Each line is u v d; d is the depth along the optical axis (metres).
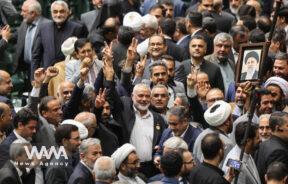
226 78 39.75
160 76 37.22
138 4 45.50
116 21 41.38
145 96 35.88
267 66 38.56
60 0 44.06
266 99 35.88
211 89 36.56
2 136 34.22
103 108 35.22
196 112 36.50
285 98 36.22
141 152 35.78
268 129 34.31
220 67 39.81
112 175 31.89
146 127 35.91
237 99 36.19
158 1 45.59
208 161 31.58
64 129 32.94
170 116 35.09
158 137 35.88
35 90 35.19
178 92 37.78
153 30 41.22
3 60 42.59
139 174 33.97
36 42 41.59
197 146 34.28
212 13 44.62
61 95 35.97
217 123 34.44
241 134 32.84
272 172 30.36
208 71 39.12
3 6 44.28
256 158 33.28
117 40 40.19
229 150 33.91
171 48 40.75
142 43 39.31
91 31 42.56
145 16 41.28
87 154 32.34
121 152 33.16
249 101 35.81
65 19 41.59
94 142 32.41
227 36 39.75
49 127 34.03
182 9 46.66
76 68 38.19
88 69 35.53
